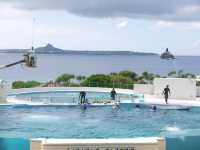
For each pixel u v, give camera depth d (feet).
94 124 62.59
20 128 58.39
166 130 58.49
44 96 87.10
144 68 428.97
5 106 75.51
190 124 63.72
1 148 34.63
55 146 32.07
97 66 481.46
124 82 101.50
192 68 448.24
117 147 32.37
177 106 78.02
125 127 60.70
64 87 94.43
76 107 77.71
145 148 32.73
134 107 78.84
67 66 453.99
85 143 32.17
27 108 76.13
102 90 95.50
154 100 83.76
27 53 55.21
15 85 98.37
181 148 34.47
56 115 69.82
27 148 33.96
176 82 86.48
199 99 86.89
